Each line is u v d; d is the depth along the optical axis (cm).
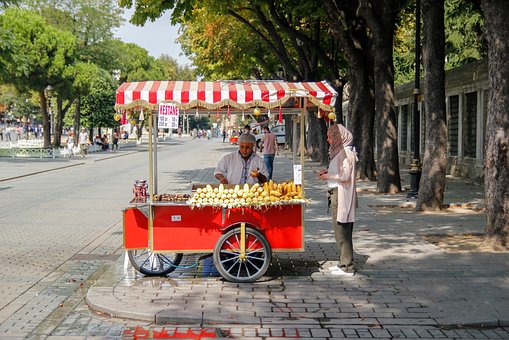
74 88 4266
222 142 7606
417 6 1554
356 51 1988
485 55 2755
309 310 631
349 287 716
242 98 719
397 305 646
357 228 1134
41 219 1290
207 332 574
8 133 6919
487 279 747
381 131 1744
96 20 4881
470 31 2836
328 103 738
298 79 2764
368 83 2044
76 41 4662
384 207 1442
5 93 7162
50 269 847
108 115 5288
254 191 736
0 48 3138
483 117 2044
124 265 807
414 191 1580
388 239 1020
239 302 657
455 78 2302
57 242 1038
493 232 940
